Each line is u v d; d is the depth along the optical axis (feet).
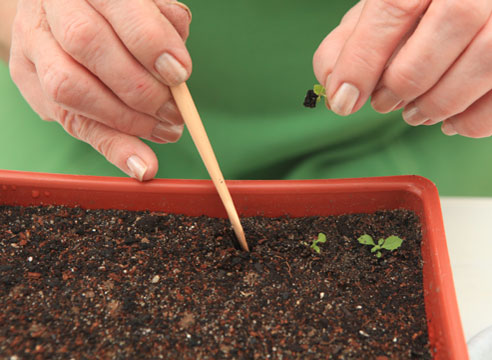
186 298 1.39
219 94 1.90
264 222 1.53
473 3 1.27
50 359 1.30
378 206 1.53
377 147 1.97
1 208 1.53
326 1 1.78
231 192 1.51
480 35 1.30
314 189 1.51
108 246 1.47
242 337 1.34
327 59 1.44
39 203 1.54
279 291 1.41
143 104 1.43
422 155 1.99
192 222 1.52
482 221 1.69
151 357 1.31
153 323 1.35
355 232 1.50
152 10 1.35
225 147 1.98
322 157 2.01
